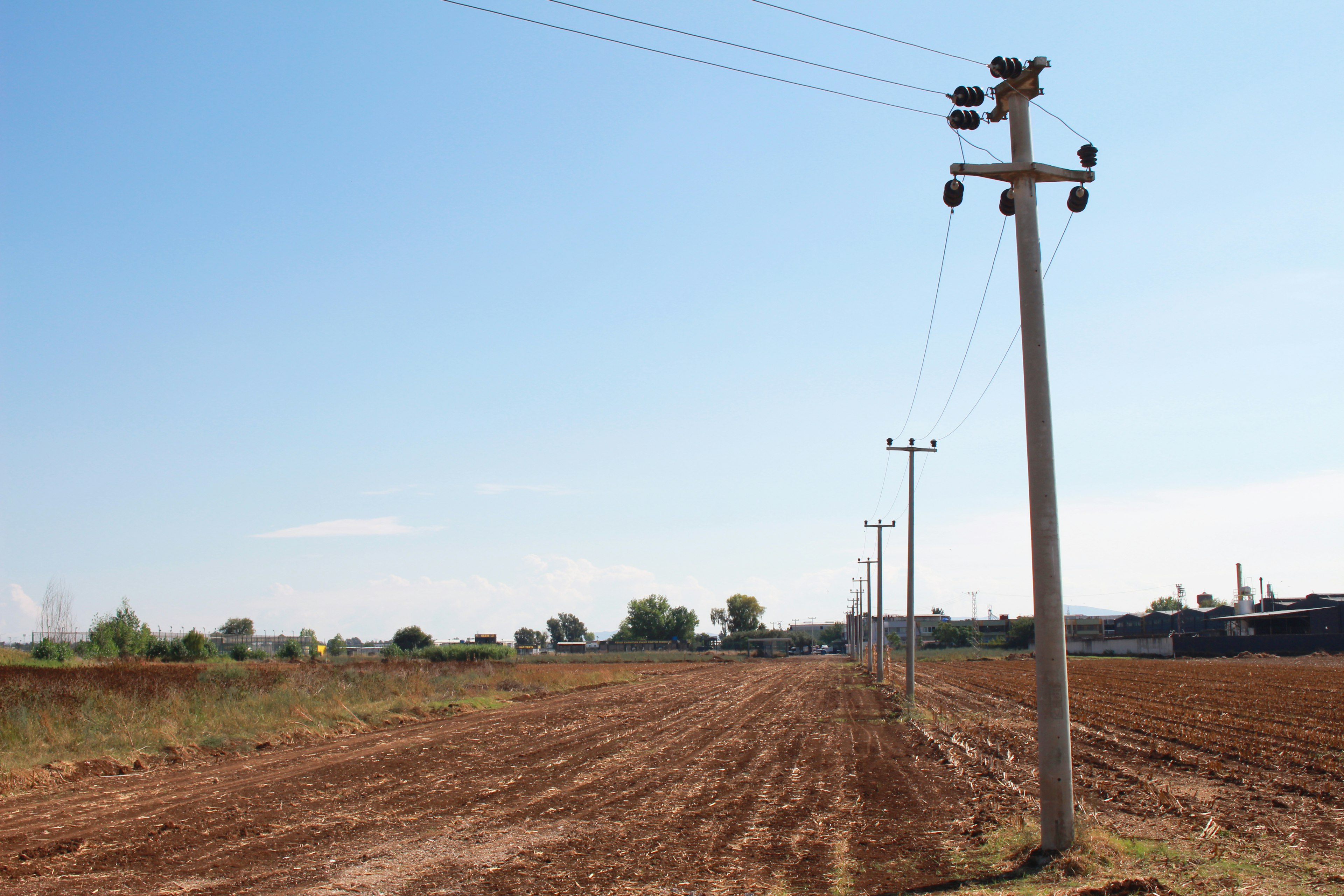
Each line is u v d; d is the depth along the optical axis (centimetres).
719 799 1554
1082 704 3709
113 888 973
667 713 3503
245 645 9888
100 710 2388
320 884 992
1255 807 1467
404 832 1272
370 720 2959
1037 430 1147
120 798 1545
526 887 985
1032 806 1438
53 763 1791
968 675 6969
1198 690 4603
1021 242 1190
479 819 1373
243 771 1875
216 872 1045
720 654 16275
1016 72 1189
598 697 4606
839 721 3117
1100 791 1627
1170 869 990
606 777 1820
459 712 3519
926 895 928
